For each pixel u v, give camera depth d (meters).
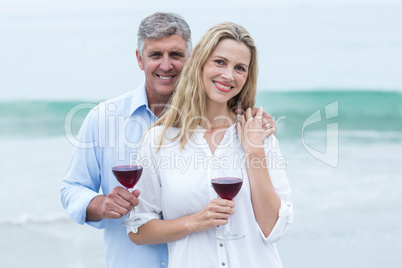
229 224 3.55
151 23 4.07
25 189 13.02
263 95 24.78
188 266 3.54
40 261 8.56
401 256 8.52
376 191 12.40
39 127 23.02
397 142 18.27
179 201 3.59
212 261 3.52
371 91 24.19
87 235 9.82
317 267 8.21
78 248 9.15
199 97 3.68
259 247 3.64
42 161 15.99
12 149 18.05
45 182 13.63
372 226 10.02
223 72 3.55
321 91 24.62
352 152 16.78
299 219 10.61
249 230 3.63
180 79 3.79
